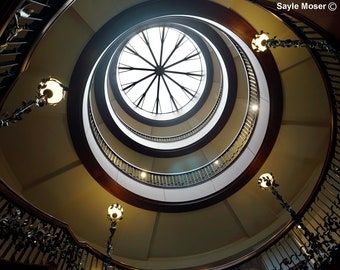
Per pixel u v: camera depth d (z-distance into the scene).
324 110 5.37
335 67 4.44
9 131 4.98
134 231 6.37
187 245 6.69
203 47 8.56
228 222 6.61
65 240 3.93
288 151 5.92
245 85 7.33
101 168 5.77
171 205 6.39
